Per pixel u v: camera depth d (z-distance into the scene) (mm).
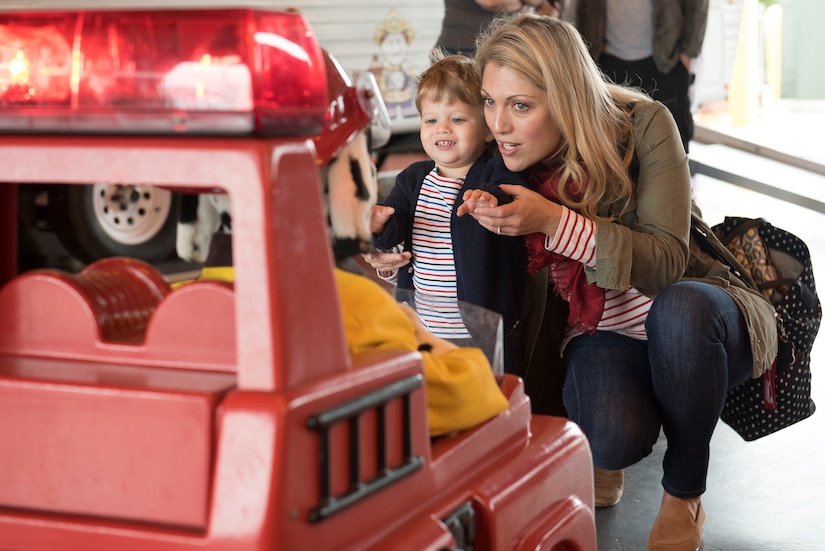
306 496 801
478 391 1081
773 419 2207
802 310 2170
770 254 2238
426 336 1229
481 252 2078
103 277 976
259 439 778
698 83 5156
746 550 2158
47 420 852
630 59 4922
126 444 827
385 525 898
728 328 1981
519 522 1081
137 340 920
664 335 1969
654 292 2039
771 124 9203
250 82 807
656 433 2059
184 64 828
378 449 889
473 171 2176
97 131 866
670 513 2070
